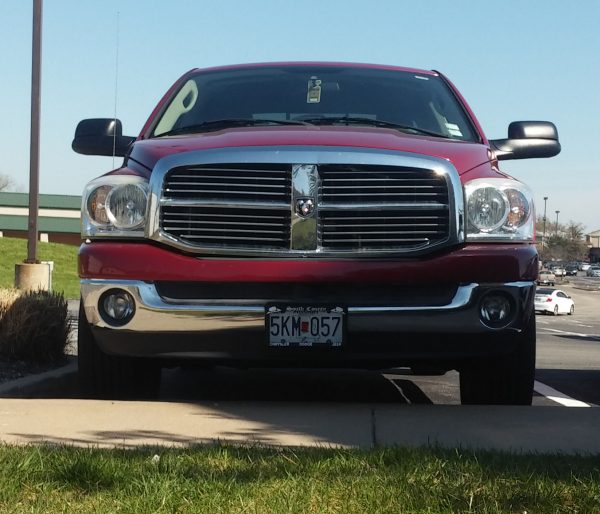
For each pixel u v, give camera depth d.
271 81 6.52
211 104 6.30
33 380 6.55
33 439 4.18
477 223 5.00
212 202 4.93
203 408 4.97
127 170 5.14
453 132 6.05
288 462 3.61
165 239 4.92
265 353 4.92
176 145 5.20
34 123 15.41
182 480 3.29
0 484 3.23
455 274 4.89
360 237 4.93
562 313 45.84
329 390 7.38
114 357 5.24
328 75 6.59
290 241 4.89
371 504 3.09
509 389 5.33
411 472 3.46
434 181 4.98
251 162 4.94
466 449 3.97
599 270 127.12
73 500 3.13
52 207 66.38
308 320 4.86
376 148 5.03
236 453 3.80
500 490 3.24
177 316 4.85
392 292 4.93
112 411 4.84
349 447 4.02
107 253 4.94
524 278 4.98
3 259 40.28
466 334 4.91
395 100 6.32
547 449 4.11
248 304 4.88
